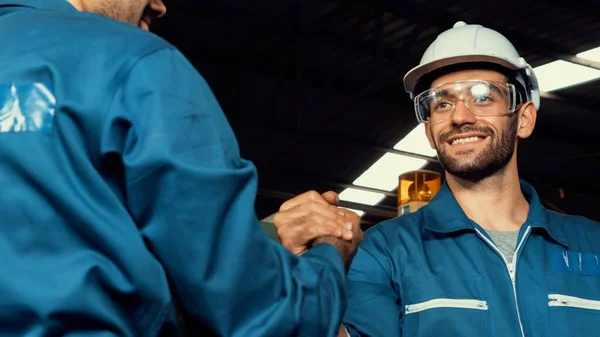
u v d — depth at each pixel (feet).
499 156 9.63
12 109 4.53
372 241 9.64
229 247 4.54
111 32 4.78
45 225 4.42
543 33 34.50
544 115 40.75
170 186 4.42
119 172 4.51
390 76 35.24
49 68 4.59
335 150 43.91
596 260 9.45
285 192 47.06
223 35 35.65
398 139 42.78
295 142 40.52
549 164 46.42
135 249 4.40
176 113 4.53
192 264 4.45
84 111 4.46
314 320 4.78
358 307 9.14
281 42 36.27
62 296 4.26
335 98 39.34
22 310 4.28
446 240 9.48
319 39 35.78
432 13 33.86
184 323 4.76
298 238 5.68
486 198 9.77
